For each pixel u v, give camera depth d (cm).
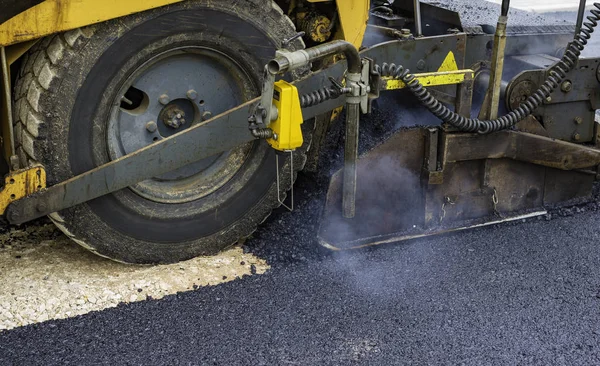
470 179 389
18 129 307
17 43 293
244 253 368
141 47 311
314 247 368
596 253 378
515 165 397
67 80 298
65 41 296
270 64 287
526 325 313
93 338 296
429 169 372
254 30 335
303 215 388
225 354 288
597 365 288
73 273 338
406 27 464
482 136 375
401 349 295
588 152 402
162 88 333
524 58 443
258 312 317
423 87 347
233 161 360
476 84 421
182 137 323
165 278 338
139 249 343
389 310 322
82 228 324
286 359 286
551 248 381
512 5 755
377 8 454
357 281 345
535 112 405
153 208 340
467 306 326
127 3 297
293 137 302
